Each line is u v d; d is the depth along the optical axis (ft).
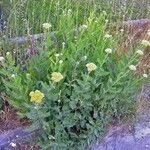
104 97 2.10
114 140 2.23
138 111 2.35
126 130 2.28
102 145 2.19
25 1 2.87
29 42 2.51
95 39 2.36
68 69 2.14
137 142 2.28
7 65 2.12
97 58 2.15
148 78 2.39
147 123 2.35
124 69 2.14
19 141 2.18
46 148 2.08
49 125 2.06
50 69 2.15
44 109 2.00
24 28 2.71
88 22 2.54
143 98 2.44
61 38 2.45
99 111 2.15
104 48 2.29
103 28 2.50
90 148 2.16
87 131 2.13
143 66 2.49
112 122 2.26
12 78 2.05
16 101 2.10
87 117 2.14
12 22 2.70
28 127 2.10
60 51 2.30
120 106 2.24
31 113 1.96
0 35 2.56
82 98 2.06
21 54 2.41
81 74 2.12
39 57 2.19
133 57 2.21
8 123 2.20
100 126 2.15
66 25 2.49
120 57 2.35
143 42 2.25
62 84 2.08
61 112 2.06
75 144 2.12
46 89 1.97
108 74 2.17
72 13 2.85
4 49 2.41
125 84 2.17
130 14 3.02
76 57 2.16
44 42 2.34
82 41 2.21
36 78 2.16
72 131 2.16
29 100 2.06
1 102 2.23
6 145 2.17
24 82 2.13
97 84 2.08
